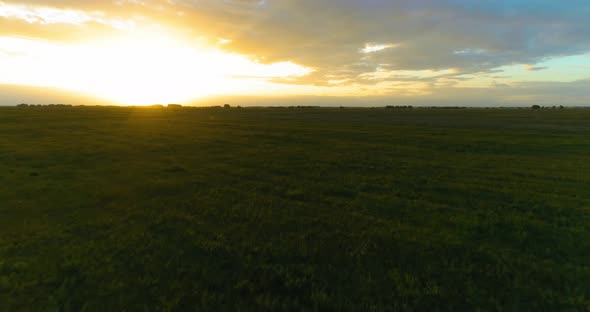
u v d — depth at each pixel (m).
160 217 7.20
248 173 12.34
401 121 51.34
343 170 13.08
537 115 72.31
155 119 47.34
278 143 22.31
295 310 3.92
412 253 5.48
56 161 14.15
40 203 8.20
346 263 5.11
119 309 3.87
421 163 14.66
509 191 9.71
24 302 3.96
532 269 4.89
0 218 7.04
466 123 45.81
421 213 7.68
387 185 10.49
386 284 4.49
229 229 6.53
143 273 4.70
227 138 25.00
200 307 3.94
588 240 6.02
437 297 4.18
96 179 11.02
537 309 3.94
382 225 6.85
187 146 19.97
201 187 10.17
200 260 5.15
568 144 21.23
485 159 15.76
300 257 5.30
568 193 9.53
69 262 4.93
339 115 75.31
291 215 7.47
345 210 7.91
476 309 3.93
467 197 9.14
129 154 16.52
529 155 17.06
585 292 4.28
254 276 4.68
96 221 6.92
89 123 35.59
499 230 6.54
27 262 4.91
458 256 5.36
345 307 3.96
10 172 11.70
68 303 3.94
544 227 6.68
